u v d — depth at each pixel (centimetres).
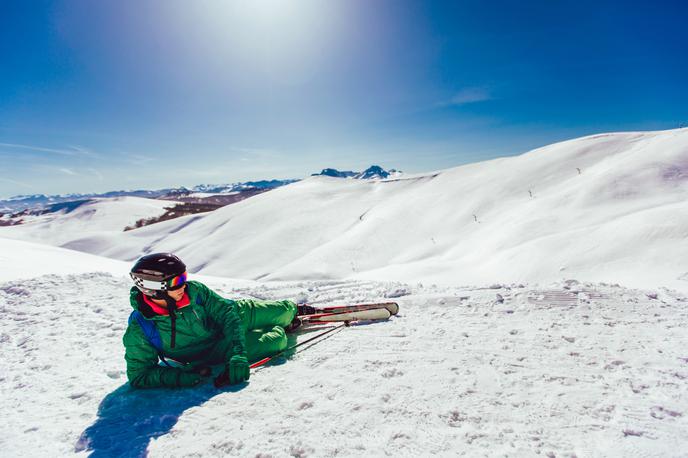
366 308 530
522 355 363
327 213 12338
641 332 428
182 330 321
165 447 233
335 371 338
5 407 307
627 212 4350
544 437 224
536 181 7925
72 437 252
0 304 695
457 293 652
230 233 12075
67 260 1376
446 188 10625
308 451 219
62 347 463
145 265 286
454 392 287
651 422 235
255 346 372
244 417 263
